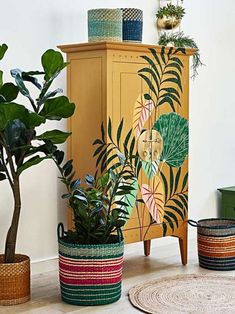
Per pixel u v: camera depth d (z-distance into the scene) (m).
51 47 4.06
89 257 3.38
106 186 3.57
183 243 4.27
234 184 5.48
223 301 3.46
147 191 4.00
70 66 3.95
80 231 3.50
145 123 3.96
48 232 4.11
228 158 5.46
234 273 4.08
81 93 3.91
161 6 4.77
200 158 5.20
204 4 5.13
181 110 4.18
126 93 3.84
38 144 3.88
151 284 3.78
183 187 4.24
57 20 4.08
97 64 3.79
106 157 3.77
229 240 4.13
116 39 3.83
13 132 3.26
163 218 4.12
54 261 4.15
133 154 3.90
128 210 3.90
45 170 4.06
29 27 3.94
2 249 3.88
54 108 3.32
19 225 3.95
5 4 3.81
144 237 4.02
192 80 5.05
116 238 3.58
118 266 3.47
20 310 3.34
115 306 3.41
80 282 3.40
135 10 3.98
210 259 4.14
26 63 3.94
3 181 3.86
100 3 4.34
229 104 5.44
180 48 4.11
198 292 3.63
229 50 5.41
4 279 3.40
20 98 3.92
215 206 5.37
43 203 4.07
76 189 3.46
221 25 5.31
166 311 3.30
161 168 4.08
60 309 3.36
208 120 5.24
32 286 3.78
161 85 4.04
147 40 4.68
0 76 3.33
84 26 4.25
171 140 4.12
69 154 4.02
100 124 3.80
